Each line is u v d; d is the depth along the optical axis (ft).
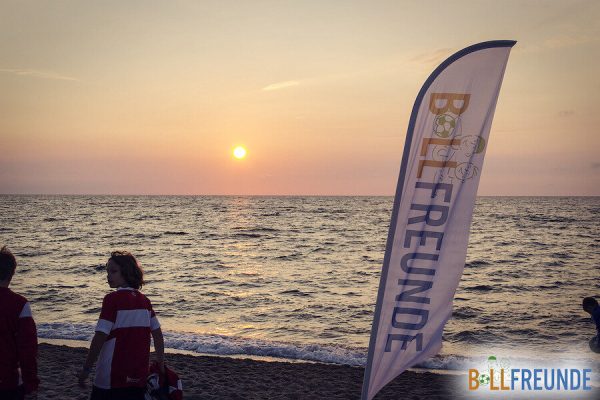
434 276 16.63
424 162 16.57
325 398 25.34
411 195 16.66
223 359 34.09
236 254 127.85
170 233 195.93
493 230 208.33
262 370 31.04
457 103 16.43
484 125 16.38
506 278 86.53
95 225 239.30
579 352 39.65
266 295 69.46
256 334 46.26
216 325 50.52
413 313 16.70
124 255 13.35
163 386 13.56
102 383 12.53
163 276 89.40
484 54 16.29
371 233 199.41
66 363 31.04
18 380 12.14
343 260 115.55
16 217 303.68
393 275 16.74
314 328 48.93
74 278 84.23
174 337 42.55
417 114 16.56
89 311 56.44
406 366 16.66
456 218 16.52
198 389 26.43
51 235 182.29
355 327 49.37
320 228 226.38
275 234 193.98
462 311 57.47
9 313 11.96
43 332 43.16
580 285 78.23
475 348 41.11
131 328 12.78
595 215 329.11
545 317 53.98
